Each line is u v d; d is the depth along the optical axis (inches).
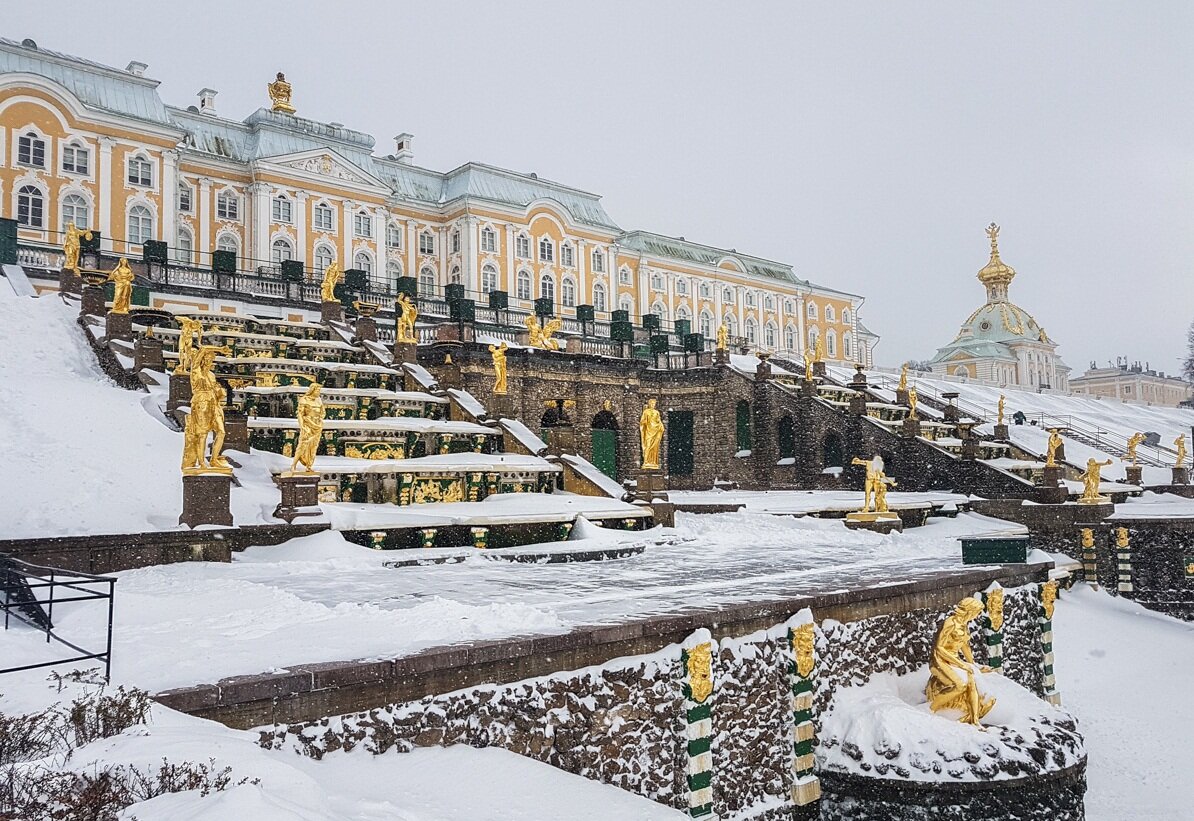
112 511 685.3
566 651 400.8
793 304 3700.8
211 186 2193.7
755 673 500.1
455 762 342.0
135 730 258.5
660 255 3149.6
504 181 2760.8
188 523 669.3
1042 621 828.0
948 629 571.2
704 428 1924.2
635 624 429.1
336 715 329.4
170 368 1061.8
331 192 2351.1
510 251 2672.2
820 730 545.6
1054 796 515.5
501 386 1208.8
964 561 799.1
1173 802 679.1
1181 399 5866.1
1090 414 3142.2
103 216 1943.9
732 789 474.0
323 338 1454.2
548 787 344.5
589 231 2910.9
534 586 603.2
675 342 2472.9
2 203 1817.2
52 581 345.4
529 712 382.6
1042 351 4490.7
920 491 1577.3
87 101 1963.6
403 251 2588.6
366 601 520.7
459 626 419.5
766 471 1833.2
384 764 329.7
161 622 430.6
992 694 572.7
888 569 744.3
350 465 903.7
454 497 996.6
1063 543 1298.0
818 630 551.5
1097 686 910.4
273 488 818.8
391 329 1573.6
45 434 805.9
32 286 1364.4
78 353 1104.2
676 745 445.4
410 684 349.4
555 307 2787.9
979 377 4234.7
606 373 1749.5
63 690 275.3
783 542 1029.8
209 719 294.2
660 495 1068.5
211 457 690.2
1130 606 1198.9
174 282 1632.6
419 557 736.3
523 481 1074.1
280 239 2246.6
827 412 1736.0
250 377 1112.8
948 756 512.4
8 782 206.8
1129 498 1652.3
